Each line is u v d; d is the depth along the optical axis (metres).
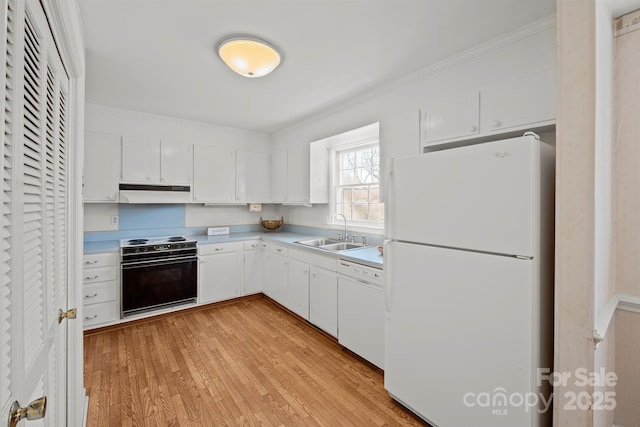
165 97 2.85
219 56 2.08
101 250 2.85
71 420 1.45
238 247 3.75
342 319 2.54
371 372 2.23
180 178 3.55
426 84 2.31
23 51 0.67
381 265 2.15
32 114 0.81
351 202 3.49
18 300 0.63
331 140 3.42
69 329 1.44
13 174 0.62
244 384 2.06
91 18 1.64
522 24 1.74
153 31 1.78
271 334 2.87
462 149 1.47
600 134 1.17
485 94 1.79
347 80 2.48
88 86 2.58
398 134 2.32
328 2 1.54
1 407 0.55
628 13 1.51
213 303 3.66
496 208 1.35
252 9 1.59
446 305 1.54
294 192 3.85
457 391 1.50
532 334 1.24
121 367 2.26
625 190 1.55
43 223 0.90
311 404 1.86
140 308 3.04
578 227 1.13
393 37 1.87
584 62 1.11
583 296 1.12
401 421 1.73
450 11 1.62
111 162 3.11
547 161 1.33
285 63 2.20
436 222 1.59
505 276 1.32
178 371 2.21
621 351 1.55
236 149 4.01
